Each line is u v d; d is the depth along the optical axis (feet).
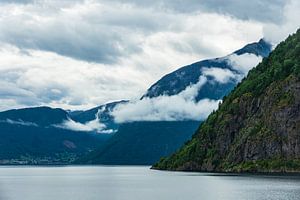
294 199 558.56
